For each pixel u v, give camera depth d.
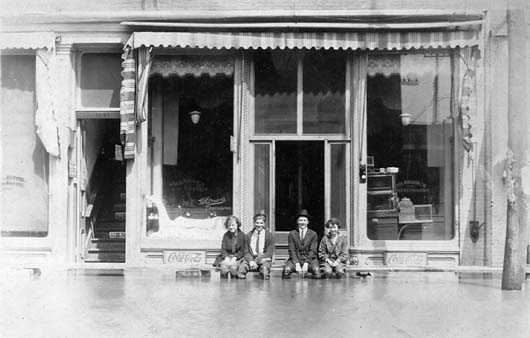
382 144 13.12
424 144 13.11
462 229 12.84
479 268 12.49
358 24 12.54
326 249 11.76
